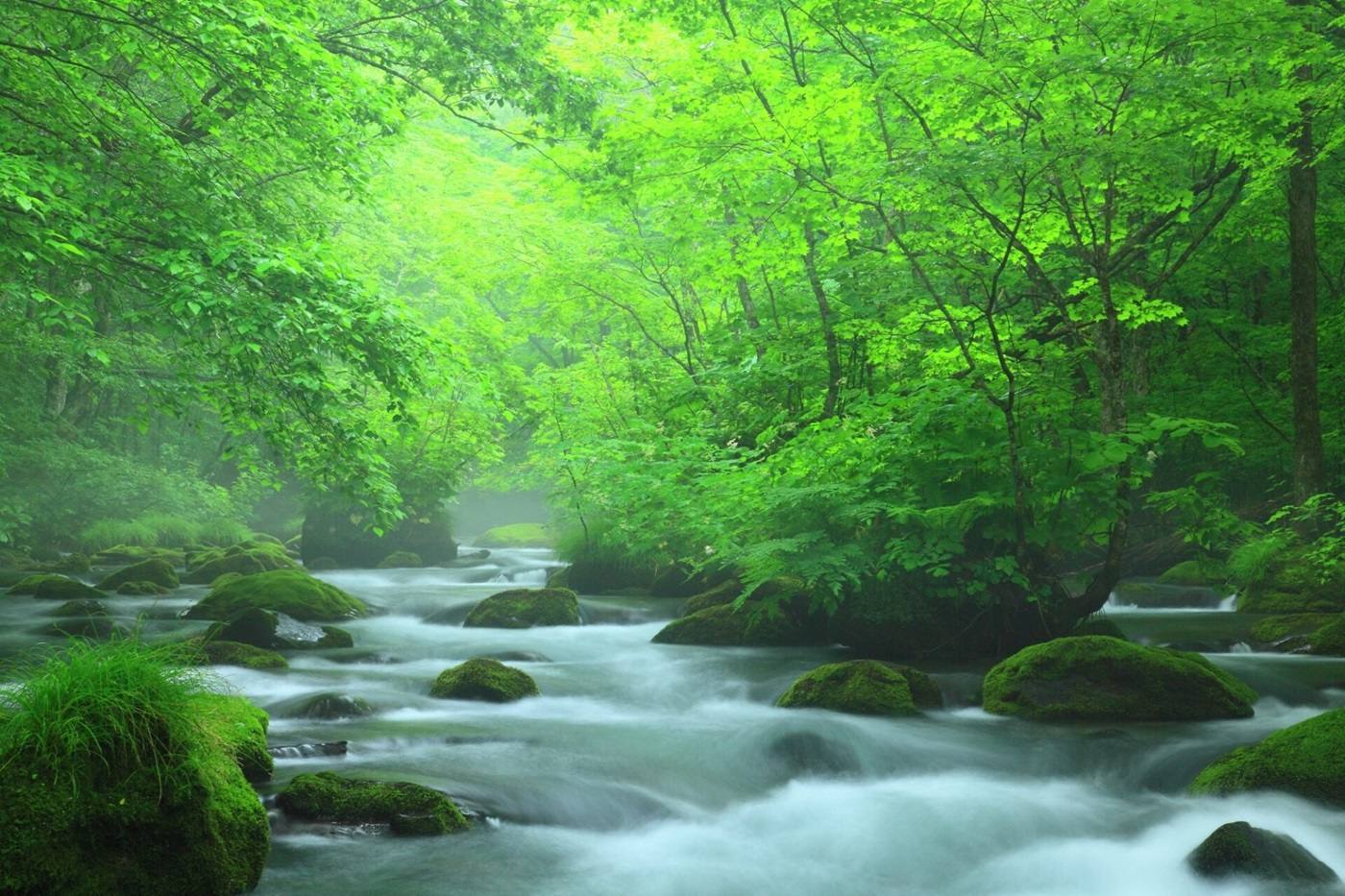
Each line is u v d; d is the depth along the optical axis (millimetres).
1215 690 8773
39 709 4625
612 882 5395
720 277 15055
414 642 12320
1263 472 19766
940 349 12758
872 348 13414
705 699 9758
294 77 12102
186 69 11711
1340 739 6613
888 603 11625
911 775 7566
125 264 11797
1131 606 15570
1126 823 6574
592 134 17844
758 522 12555
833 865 5914
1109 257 12516
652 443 16703
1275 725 8398
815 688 9266
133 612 14391
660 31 18594
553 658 11703
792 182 13305
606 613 14953
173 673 5215
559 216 22203
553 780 6711
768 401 15578
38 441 25719
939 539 11000
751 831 6414
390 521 13125
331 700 8281
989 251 11828
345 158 13828
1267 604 14227
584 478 18578
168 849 4551
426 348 12289
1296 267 15148
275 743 6945
